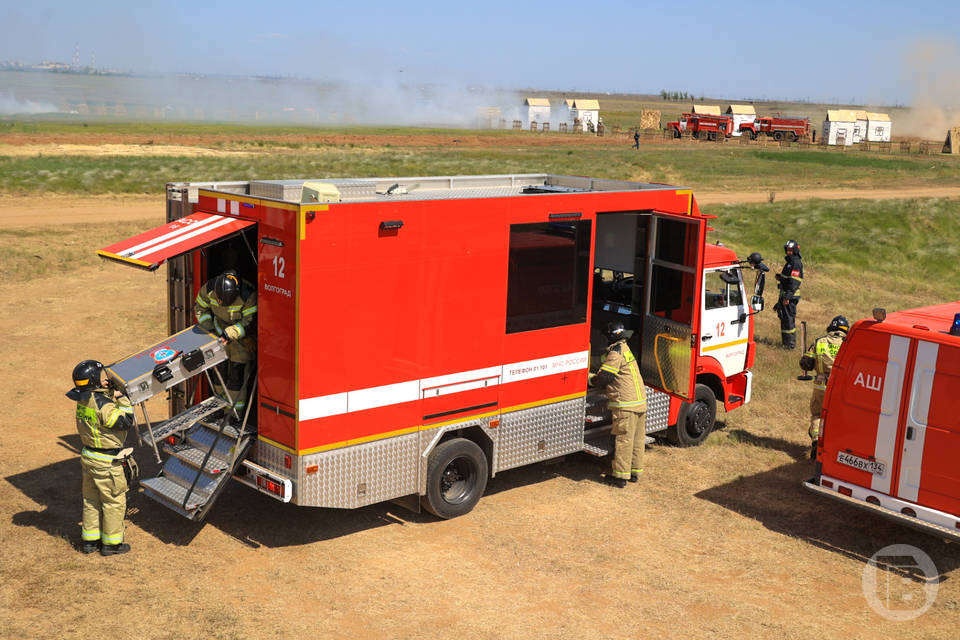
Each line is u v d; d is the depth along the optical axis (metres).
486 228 8.15
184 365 7.30
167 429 7.61
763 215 34.97
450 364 8.09
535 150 66.38
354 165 46.06
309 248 6.92
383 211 7.36
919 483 7.65
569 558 7.71
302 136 71.38
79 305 17.44
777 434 11.66
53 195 32.50
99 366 7.19
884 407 7.85
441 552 7.73
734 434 11.48
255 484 7.52
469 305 8.13
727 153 70.25
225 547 7.66
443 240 7.82
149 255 6.89
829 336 10.31
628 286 10.55
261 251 7.25
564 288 8.99
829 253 29.00
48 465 9.44
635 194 9.55
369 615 6.54
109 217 28.30
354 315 7.30
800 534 8.48
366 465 7.62
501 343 8.49
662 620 6.67
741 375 11.49
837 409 8.20
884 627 6.71
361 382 7.44
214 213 7.78
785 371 14.68
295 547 7.72
